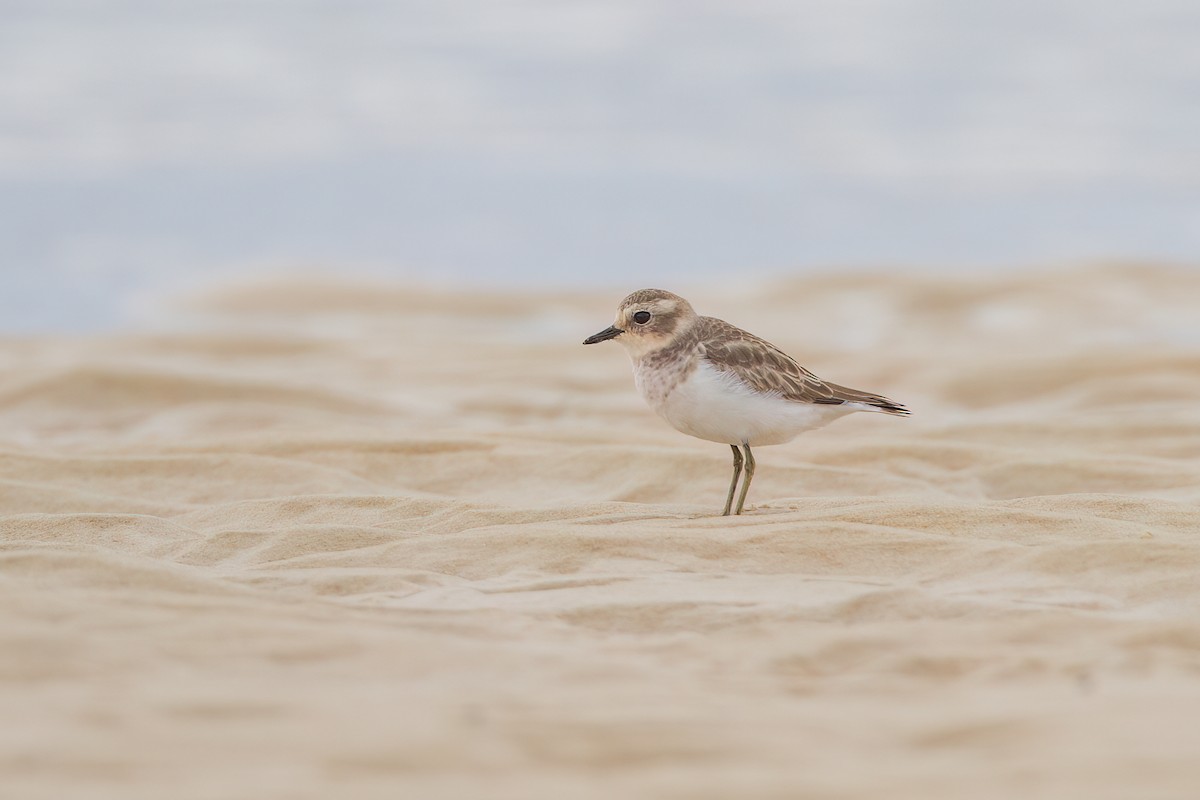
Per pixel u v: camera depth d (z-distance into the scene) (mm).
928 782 5203
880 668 6973
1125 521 10086
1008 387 19094
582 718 5859
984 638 7434
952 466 13312
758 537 9547
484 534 9625
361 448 13648
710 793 5082
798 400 11055
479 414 17969
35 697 5824
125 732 5469
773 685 6641
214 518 11172
